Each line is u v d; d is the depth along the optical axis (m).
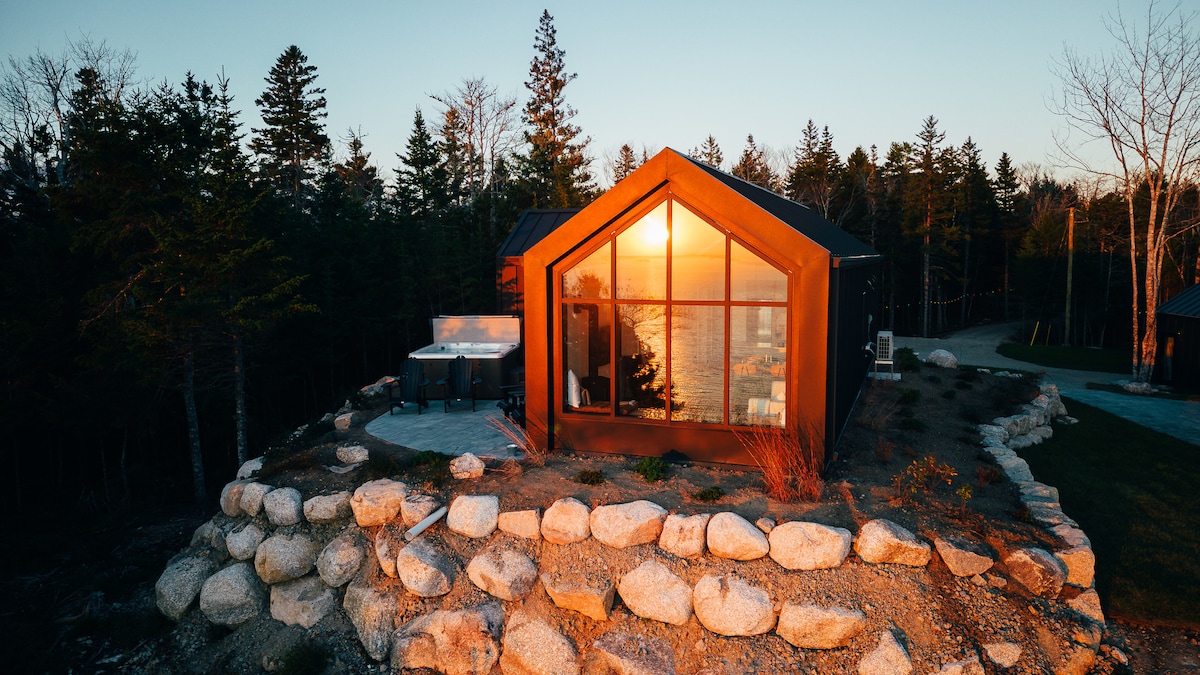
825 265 9.11
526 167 41.38
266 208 22.61
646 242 10.21
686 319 10.16
